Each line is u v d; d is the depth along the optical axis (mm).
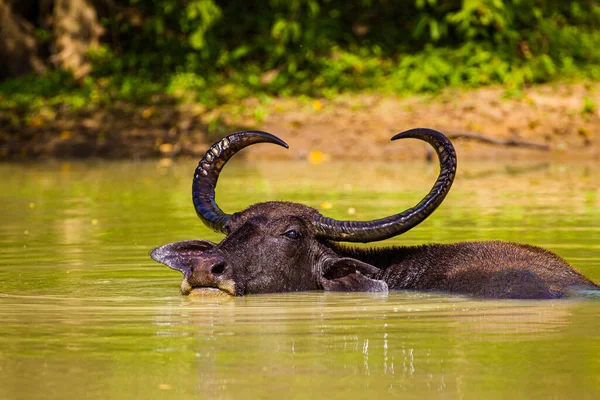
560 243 38906
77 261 36219
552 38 107625
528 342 21875
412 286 31375
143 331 23516
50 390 18422
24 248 39500
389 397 17734
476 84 98125
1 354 21188
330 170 73562
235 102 95000
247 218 31109
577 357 20469
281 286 30281
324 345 21781
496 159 81000
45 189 63844
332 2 112438
